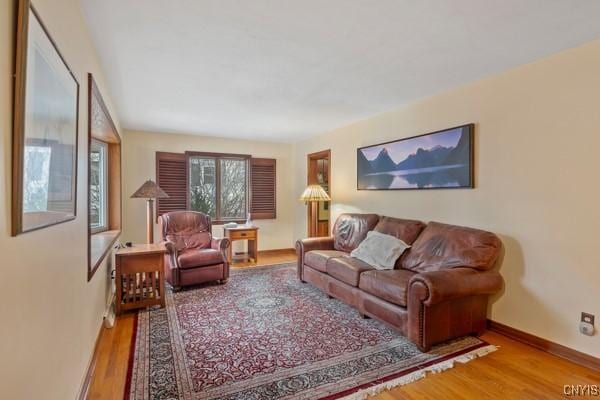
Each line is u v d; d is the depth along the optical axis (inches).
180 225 179.6
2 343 34.0
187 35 83.8
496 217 109.3
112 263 135.9
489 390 75.6
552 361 89.5
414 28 80.2
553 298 94.3
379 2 69.2
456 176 121.7
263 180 244.4
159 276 127.6
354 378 79.7
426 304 90.4
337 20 76.5
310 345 96.7
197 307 128.6
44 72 45.3
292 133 215.0
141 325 110.7
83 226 75.1
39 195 43.7
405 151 145.2
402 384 77.6
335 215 199.5
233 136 225.5
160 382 77.4
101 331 101.1
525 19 75.9
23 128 37.7
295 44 88.9
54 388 52.1
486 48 91.0
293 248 256.7
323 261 142.6
